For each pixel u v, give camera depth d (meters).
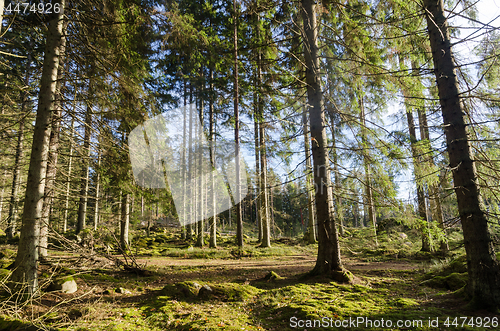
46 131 5.71
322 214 7.30
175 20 9.74
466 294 4.79
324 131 7.71
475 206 4.85
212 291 5.62
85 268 8.15
